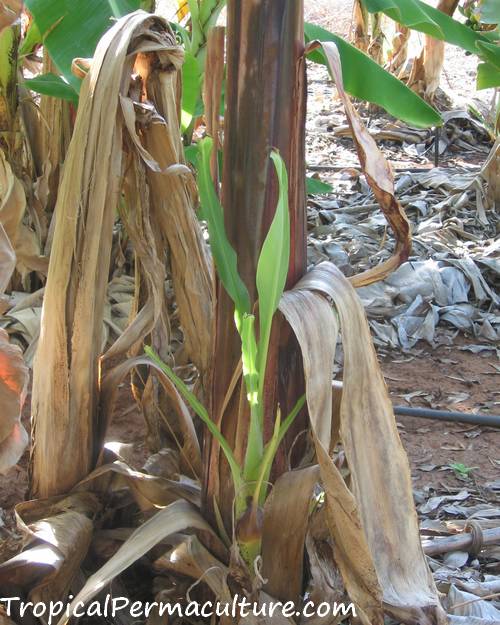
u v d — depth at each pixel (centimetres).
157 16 288
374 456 272
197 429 313
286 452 282
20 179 455
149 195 299
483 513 353
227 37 268
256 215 271
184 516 282
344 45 351
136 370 324
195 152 438
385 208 273
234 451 278
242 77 266
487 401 432
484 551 333
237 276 269
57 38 378
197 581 279
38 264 425
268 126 267
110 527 306
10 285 466
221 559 285
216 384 282
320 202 672
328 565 284
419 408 423
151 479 295
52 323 286
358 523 262
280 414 278
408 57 932
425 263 539
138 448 381
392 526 272
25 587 279
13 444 272
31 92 527
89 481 298
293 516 276
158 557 302
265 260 259
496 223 642
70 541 282
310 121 920
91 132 281
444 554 331
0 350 264
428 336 486
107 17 380
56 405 290
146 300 316
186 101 390
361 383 272
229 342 278
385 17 945
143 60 294
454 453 393
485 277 557
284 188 255
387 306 507
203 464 288
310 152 829
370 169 270
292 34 265
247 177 270
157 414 317
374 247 580
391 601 268
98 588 267
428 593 271
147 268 297
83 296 285
